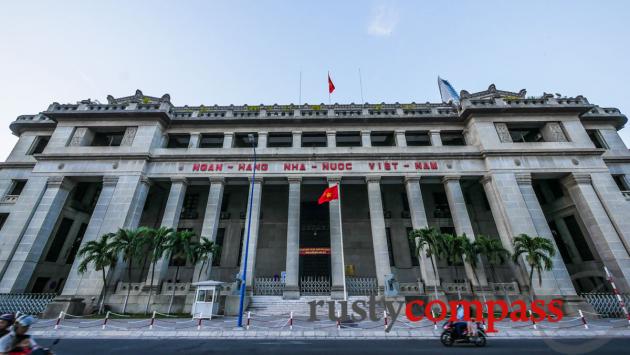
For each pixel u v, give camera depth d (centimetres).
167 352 973
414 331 1340
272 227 3014
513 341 1188
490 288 2155
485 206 2995
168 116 2908
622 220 2334
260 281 2358
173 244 2069
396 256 2800
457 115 2942
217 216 2541
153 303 2103
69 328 1449
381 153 2719
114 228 2347
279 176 2667
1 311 2030
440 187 3108
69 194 2722
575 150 2611
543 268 2172
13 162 2995
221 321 1702
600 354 955
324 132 2984
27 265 2259
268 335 1289
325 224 3050
